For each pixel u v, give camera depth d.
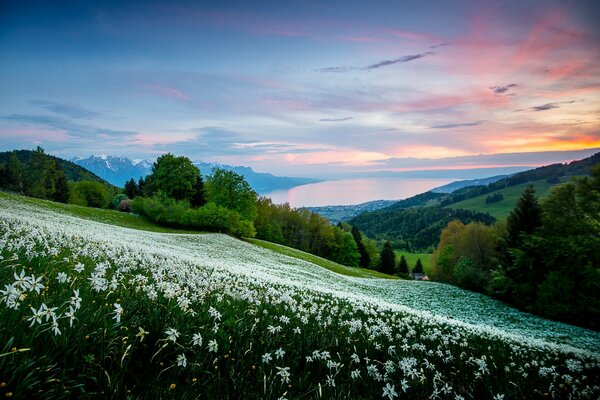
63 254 9.48
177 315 5.78
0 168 103.31
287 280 23.97
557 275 36.59
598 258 32.28
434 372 7.26
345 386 5.43
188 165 89.50
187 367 4.41
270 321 7.76
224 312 7.29
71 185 114.56
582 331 32.16
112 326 4.18
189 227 74.75
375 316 13.23
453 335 12.99
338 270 67.25
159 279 8.81
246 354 5.51
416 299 38.38
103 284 5.05
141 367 4.09
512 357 10.54
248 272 22.09
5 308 3.81
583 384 9.14
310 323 8.84
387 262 124.94
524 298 41.03
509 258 48.50
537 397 7.07
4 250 7.18
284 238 112.75
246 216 83.19
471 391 6.55
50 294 5.05
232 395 4.15
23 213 31.25
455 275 59.78
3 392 2.78
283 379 4.52
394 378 6.36
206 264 19.47
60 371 3.36
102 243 15.29
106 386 3.38
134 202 76.06
